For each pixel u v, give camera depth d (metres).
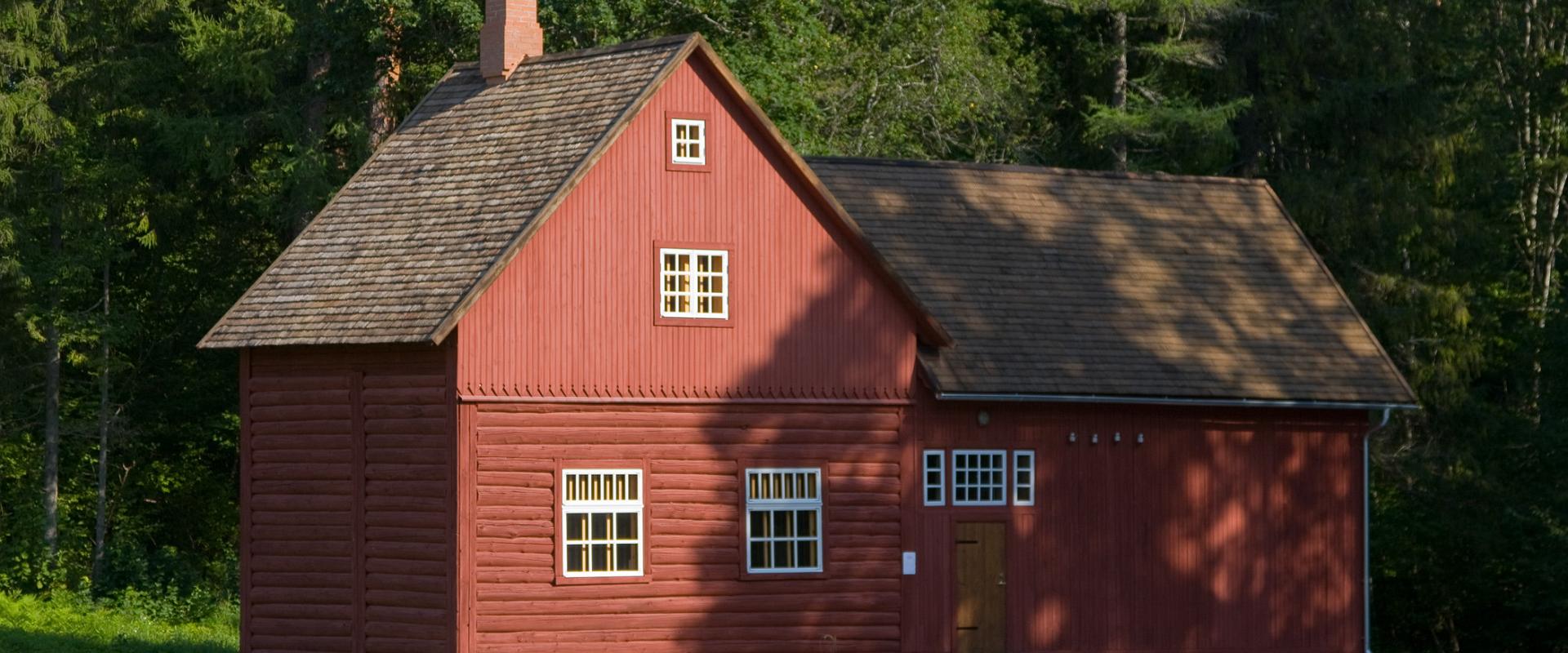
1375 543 45.91
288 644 30.38
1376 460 47.62
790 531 30.95
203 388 50.03
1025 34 55.78
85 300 47.50
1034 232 36.22
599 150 29.25
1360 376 36.03
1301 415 35.88
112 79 43.00
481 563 28.44
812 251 31.20
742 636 30.31
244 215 48.72
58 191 43.28
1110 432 34.03
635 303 29.69
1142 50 49.88
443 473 28.50
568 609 29.02
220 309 49.78
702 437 30.16
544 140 30.47
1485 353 50.09
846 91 50.12
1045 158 53.66
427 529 28.75
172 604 41.75
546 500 28.94
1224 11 48.78
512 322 28.73
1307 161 50.00
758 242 30.73
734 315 30.47
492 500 28.55
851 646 31.20
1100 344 34.22
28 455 46.34
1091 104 49.38
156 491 49.31
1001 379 32.47
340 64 43.31
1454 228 48.12
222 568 46.03
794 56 44.81
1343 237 47.91
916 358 32.16
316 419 30.28
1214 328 35.72
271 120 43.25
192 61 43.94
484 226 29.44
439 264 29.33
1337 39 48.16
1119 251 36.66
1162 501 34.41
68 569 44.12
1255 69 50.28
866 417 31.61
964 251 35.09
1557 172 51.31
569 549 29.16
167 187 47.00
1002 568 32.81
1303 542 35.72
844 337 31.41
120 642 34.84
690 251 30.17
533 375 28.88
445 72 42.81
